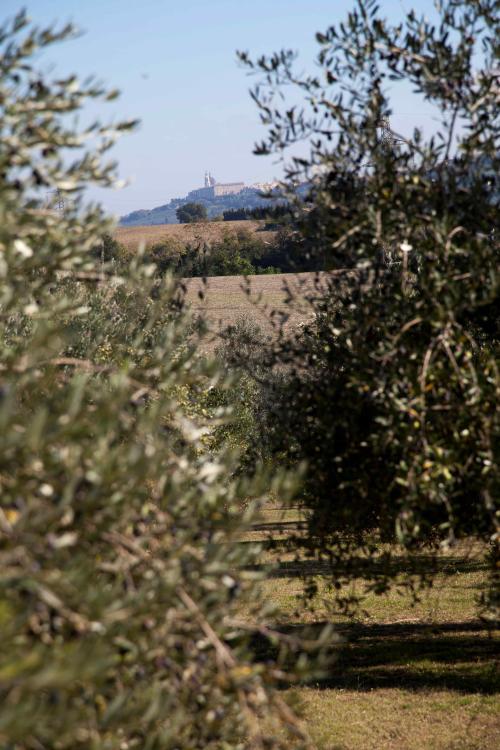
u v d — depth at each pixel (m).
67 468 7.04
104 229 9.32
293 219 18.97
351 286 18.62
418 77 17.38
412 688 33.19
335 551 22.34
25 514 6.52
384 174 17.14
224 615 8.86
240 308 97.81
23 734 5.78
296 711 9.67
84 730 7.23
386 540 21.78
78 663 6.02
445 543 15.99
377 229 16.19
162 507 8.42
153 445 8.39
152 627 8.17
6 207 7.87
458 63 16.58
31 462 6.98
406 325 15.70
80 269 9.46
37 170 8.73
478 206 17.27
